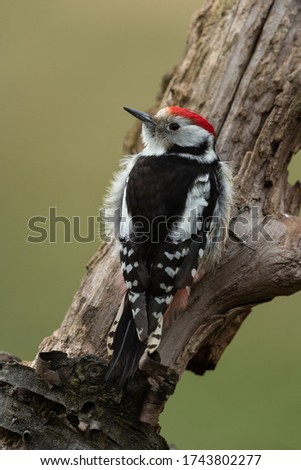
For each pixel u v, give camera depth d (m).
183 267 8.60
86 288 9.31
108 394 7.68
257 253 9.09
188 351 8.95
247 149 10.27
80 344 8.90
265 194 9.67
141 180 9.12
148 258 8.55
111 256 9.50
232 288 9.11
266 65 10.48
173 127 9.75
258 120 10.34
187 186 9.01
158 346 8.44
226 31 10.88
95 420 7.61
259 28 10.70
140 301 8.32
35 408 7.73
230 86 10.55
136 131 11.41
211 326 9.09
